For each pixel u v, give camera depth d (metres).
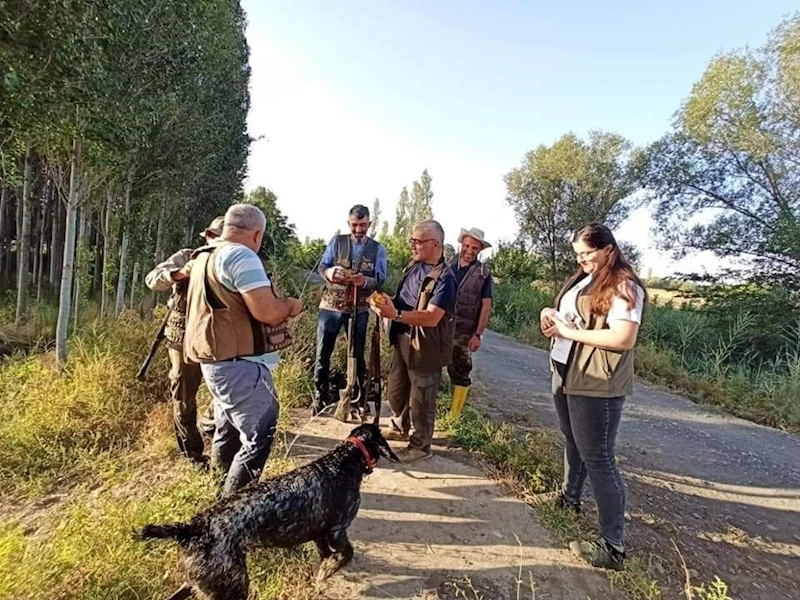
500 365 10.55
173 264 4.18
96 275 18.23
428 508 3.73
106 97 7.41
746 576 3.65
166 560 2.90
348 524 2.93
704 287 14.86
